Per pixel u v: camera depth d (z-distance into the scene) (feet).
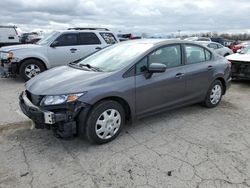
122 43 16.14
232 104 19.04
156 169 10.22
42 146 12.03
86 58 16.06
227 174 9.91
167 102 14.65
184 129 14.16
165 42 14.73
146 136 13.20
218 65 17.54
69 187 9.12
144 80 13.15
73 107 11.00
